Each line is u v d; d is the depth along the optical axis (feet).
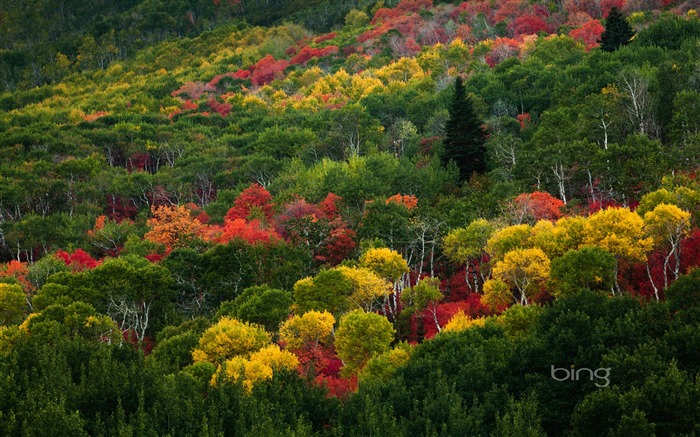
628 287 219.82
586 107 350.64
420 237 275.18
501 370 166.20
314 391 165.27
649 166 268.62
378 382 169.07
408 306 238.48
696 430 128.57
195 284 272.72
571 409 150.92
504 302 219.61
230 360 185.06
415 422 146.72
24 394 156.66
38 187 429.79
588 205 288.51
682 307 175.83
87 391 156.46
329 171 371.97
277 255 278.87
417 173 352.49
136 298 250.57
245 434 139.54
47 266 288.51
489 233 251.80
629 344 160.35
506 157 359.66
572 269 202.39
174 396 155.53
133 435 142.72
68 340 189.26
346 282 230.68
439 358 173.68
